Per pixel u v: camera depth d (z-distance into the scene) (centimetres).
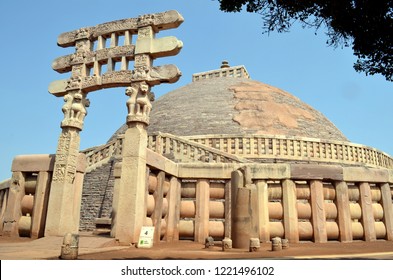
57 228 1322
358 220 1636
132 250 1052
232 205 1291
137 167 1218
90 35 1529
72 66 1521
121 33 1481
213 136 2673
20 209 1470
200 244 1387
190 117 3347
